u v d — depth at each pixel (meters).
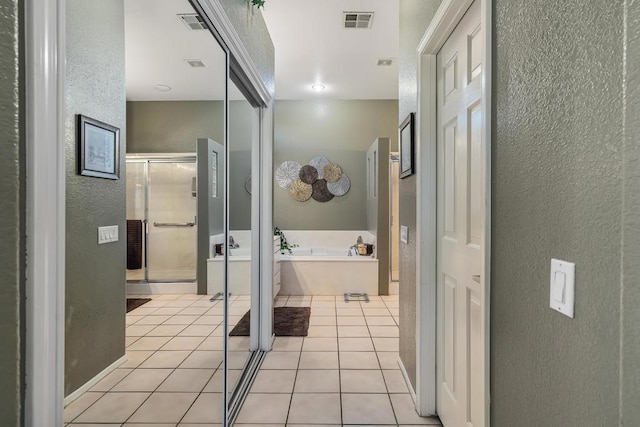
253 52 2.55
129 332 1.46
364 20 3.35
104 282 1.32
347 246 5.66
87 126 1.22
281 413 2.07
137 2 1.54
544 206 0.84
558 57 0.79
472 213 1.53
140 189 1.63
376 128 5.66
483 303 1.13
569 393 0.75
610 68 0.64
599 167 0.66
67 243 1.11
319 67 4.43
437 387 2.00
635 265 0.55
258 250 3.05
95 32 1.26
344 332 3.42
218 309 2.14
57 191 0.71
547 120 0.83
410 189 2.24
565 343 0.76
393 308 4.23
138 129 1.67
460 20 1.62
